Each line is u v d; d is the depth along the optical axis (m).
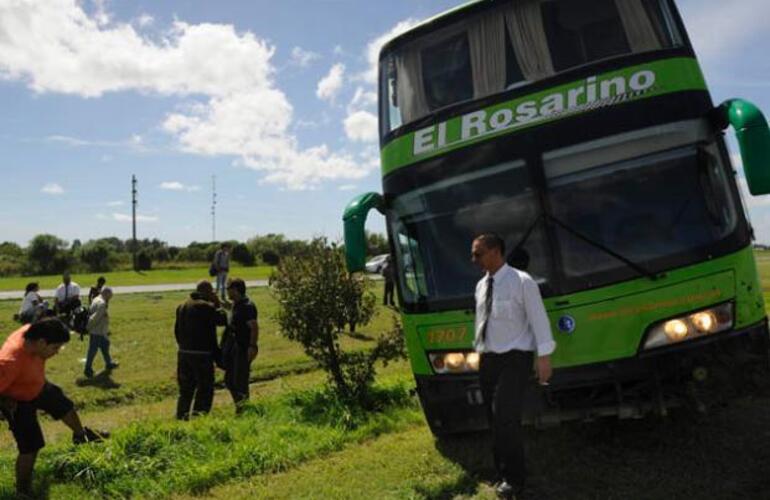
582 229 5.50
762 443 5.70
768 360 5.30
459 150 6.04
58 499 5.73
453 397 5.98
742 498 4.67
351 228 6.12
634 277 5.28
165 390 12.07
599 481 5.25
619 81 5.61
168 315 22.64
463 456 6.18
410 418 7.95
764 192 4.79
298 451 6.72
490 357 5.07
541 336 4.88
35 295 17.11
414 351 6.23
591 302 5.36
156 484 5.96
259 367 13.48
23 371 5.77
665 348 5.18
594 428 6.52
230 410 9.16
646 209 5.41
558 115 5.71
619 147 5.53
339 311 9.01
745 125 4.90
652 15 5.73
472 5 6.44
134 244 75.88
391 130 6.68
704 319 5.14
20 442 5.80
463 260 5.95
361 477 5.92
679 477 5.16
